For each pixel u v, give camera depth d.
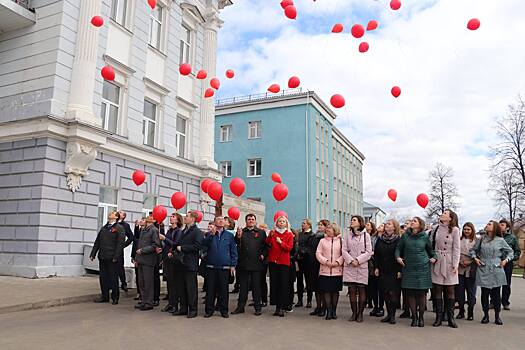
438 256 7.52
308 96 32.50
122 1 16.02
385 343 5.89
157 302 9.16
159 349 5.25
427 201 8.92
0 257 12.32
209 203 19.94
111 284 9.04
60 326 6.48
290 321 7.46
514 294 13.58
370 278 8.76
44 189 12.08
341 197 42.06
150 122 17.30
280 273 8.05
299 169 32.00
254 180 33.31
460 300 8.34
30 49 13.30
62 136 12.59
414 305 7.41
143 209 16.23
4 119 13.20
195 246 7.63
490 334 6.72
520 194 29.34
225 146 34.75
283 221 8.25
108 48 14.85
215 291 8.40
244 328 6.68
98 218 14.08
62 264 12.40
